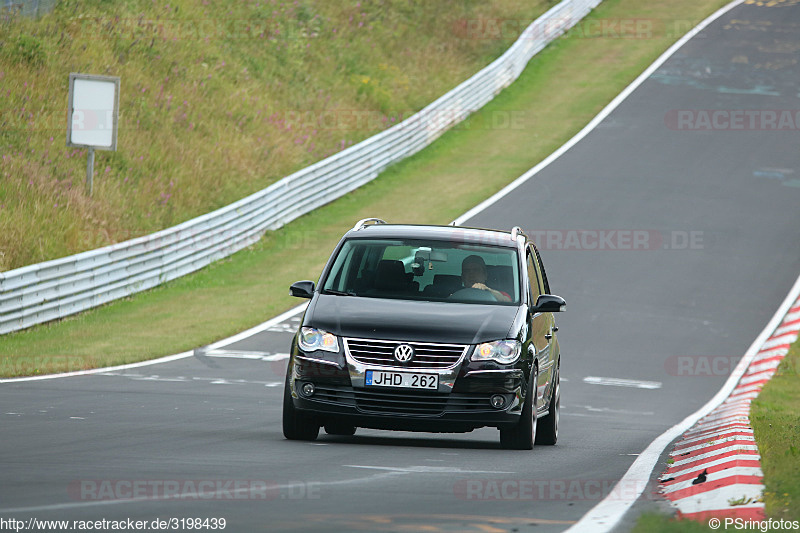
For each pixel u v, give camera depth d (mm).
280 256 97938
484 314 34375
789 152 131250
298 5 169500
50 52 119188
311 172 113438
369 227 38438
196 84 132125
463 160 132250
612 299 81438
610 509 23109
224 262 95562
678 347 71000
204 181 114812
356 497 23234
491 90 157250
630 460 32875
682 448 36531
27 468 25719
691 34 181500
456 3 192500
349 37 169875
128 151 111312
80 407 40969
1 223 85500
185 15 147500
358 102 153500
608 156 128750
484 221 104000
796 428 40562
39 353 62344
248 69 145625
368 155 124812
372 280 36031
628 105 150375
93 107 94625
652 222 104188
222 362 59719
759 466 29234
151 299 82438
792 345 71938
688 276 88562
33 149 103125
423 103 160500
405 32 179000
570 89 160000
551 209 108125
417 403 32625
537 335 35875
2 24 118562
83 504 21250
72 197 94750
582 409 52344
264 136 130750
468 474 27688
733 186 117562
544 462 31453
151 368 56781
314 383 33062
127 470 25844
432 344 32969
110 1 137375
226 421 38656
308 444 32875
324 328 33531
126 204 103125
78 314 76875
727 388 61094
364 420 32781
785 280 88875
